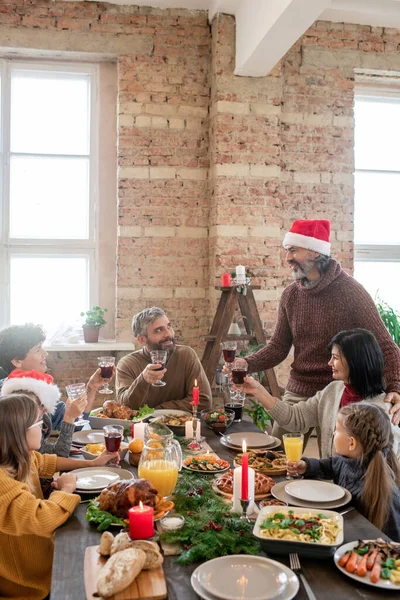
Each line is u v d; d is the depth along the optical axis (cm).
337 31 489
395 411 249
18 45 449
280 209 486
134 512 155
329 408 261
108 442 222
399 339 475
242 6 429
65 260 484
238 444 246
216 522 165
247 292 437
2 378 281
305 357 310
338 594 133
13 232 477
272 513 168
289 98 486
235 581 136
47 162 481
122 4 460
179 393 321
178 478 203
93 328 465
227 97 453
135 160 466
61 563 148
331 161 493
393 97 527
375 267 532
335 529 158
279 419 266
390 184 532
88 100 484
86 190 486
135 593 132
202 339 480
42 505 171
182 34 468
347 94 494
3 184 471
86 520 174
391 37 498
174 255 475
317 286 301
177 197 473
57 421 293
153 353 288
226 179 455
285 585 134
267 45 392
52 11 453
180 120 471
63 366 470
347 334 247
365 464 197
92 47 458
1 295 474
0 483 173
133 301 471
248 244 461
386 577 138
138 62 463
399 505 190
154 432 217
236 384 263
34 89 478
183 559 146
